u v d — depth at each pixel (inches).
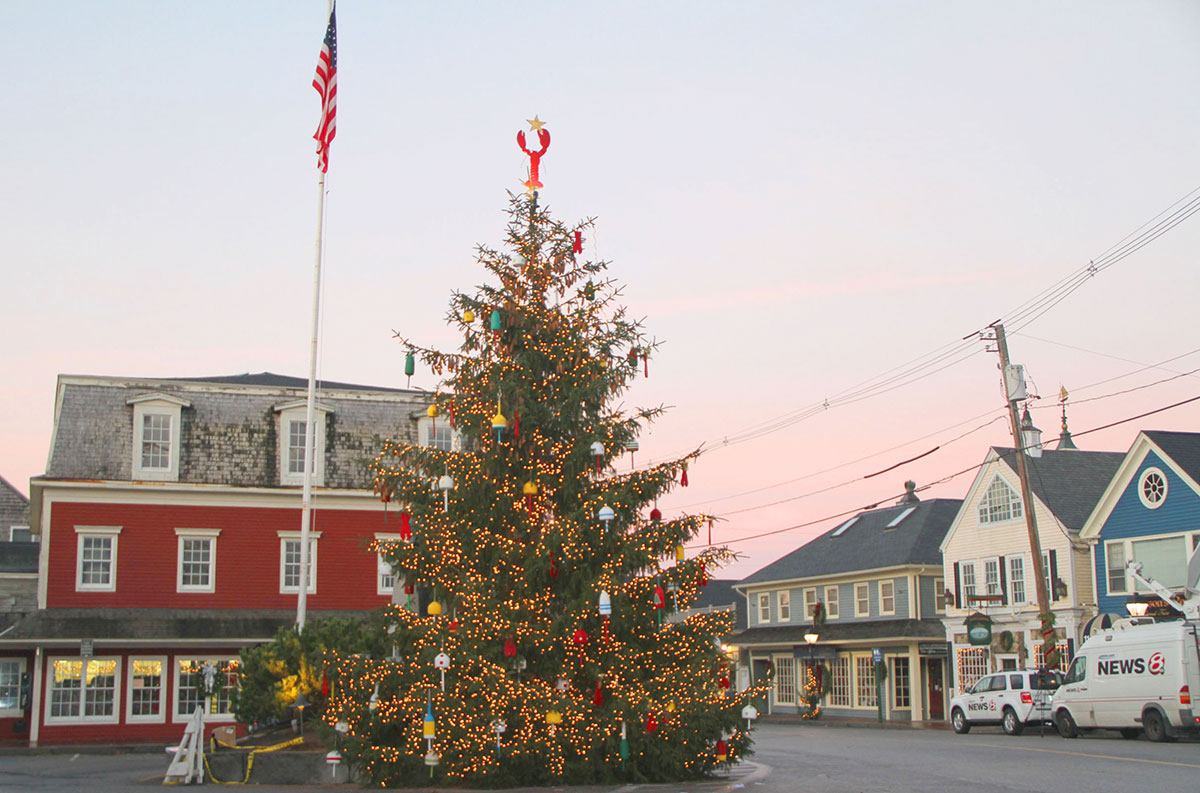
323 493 1494.8
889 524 2235.5
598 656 788.0
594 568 807.7
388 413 1583.4
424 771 759.1
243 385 1536.7
